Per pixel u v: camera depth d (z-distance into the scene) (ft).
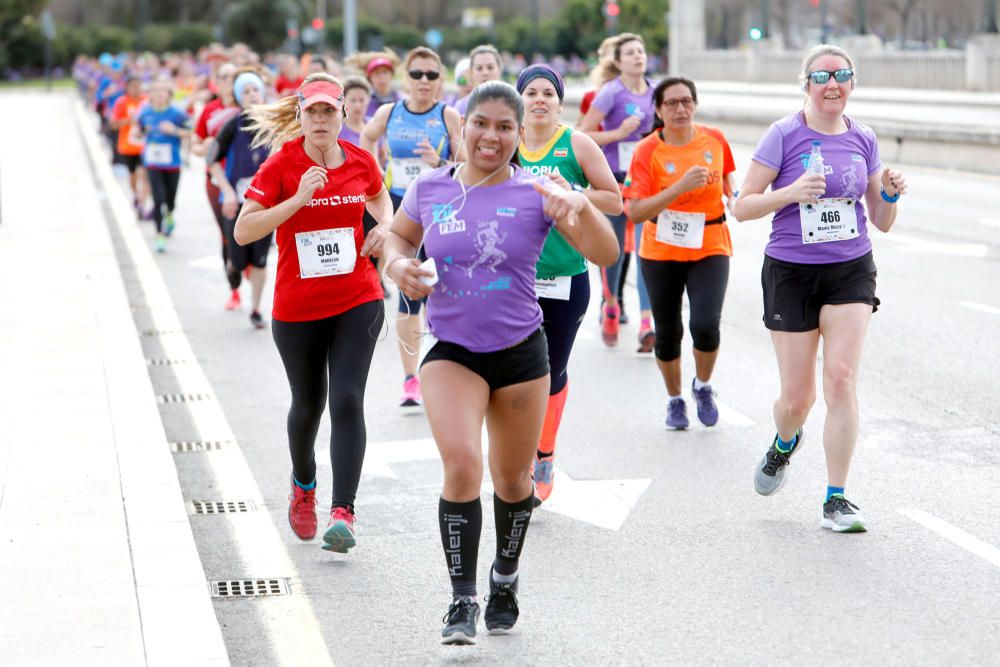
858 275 51.72
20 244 131.34
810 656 40.16
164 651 39.24
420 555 50.16
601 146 87.15
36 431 63.93
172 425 70.23
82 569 45.80
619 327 93.97
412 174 78.48
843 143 51.75
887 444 63.00
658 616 43.70
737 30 630.33
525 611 44.52
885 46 456.86
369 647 41.83
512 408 40.27
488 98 39.32
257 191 49.08
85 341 85.15
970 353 80.59
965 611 43.21
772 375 78.54
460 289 39.63
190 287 115.34
